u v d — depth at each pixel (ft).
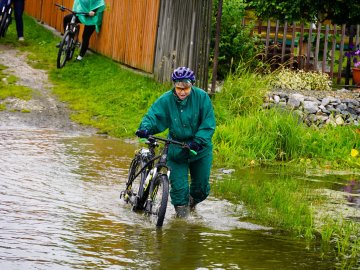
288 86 65.77
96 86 67.87
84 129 57.88
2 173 41.70
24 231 31.01
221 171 47.80
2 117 58.75
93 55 76.59
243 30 70.74
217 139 53.93
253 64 70.95
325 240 33.55
